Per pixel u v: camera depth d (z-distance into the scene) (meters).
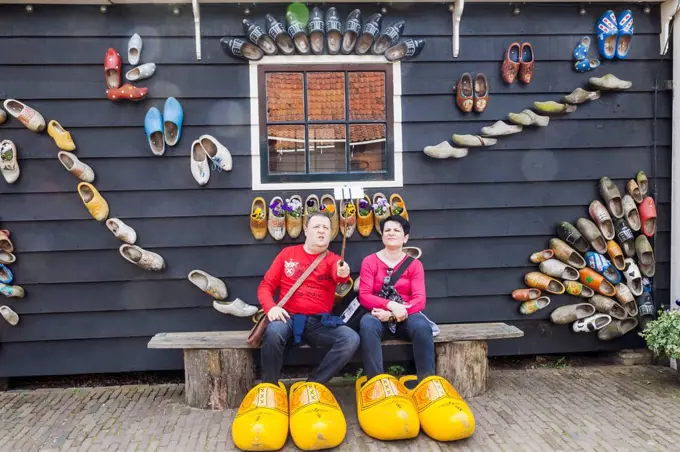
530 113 3.78
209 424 3.08
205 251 3.72
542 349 3.95
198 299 3.73
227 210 3.71
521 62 3.76
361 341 3.15
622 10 3.87
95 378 3.86
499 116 3.84
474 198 3.84
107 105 3.62
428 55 3.77
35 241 3.62
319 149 3.78
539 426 2.99
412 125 3.79
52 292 3.66
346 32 3.60
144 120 3.62
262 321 3.19
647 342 3.64
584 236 3.84
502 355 3.99
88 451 2.78
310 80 3.75
